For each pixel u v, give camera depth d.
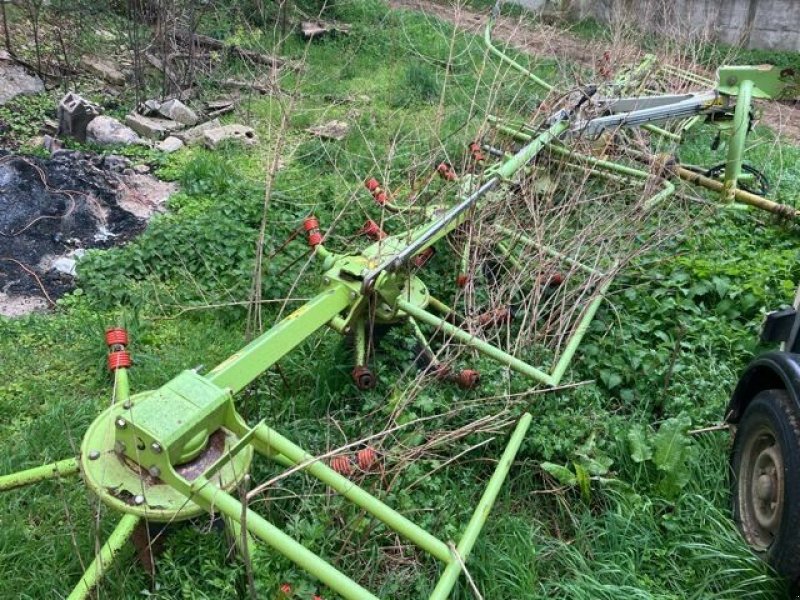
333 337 4.39
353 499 2.76
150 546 2.92
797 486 3.05
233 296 4.84
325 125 7.50
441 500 3.49
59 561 3.12
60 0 8.66
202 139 7.09
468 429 3.53
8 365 4.21
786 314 3.87
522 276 4.73
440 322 3.91
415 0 13.62
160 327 4.69
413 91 8.80
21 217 5.50
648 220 5.79
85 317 4.65
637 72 7.40
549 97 6.43
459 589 3.16
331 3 11.23
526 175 5.34
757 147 8.27
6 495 3.36
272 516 3.36
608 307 4.97
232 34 9.48
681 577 3.37
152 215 5.80
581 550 3.50
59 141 6.47
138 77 7.64
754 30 13.66
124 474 2.78
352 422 3.84
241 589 3.03
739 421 3.85
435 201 5.33
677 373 4.45
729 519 3.61
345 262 3.81
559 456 3.88
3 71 7.48
